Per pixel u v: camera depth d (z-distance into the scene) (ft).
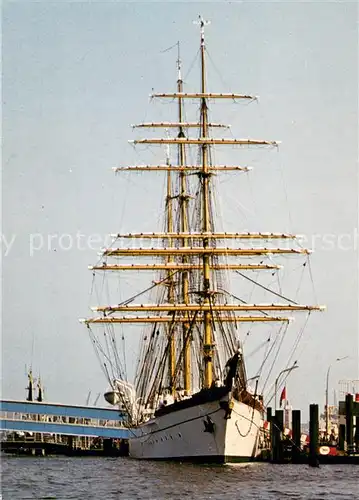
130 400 586.04
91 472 460.14
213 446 446.60
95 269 531.50
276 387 514.68
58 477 433.07
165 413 487.20
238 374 454.81
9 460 609.01
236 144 531.50
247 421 463.83
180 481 394.11
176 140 538.06
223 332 504.43
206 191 526.98
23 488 382.42
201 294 502.79
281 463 514.27
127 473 435.53
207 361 480.64
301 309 511.40
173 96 545.03
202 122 536.42
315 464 495.00
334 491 366.84
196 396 450.30
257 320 509.76
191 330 535.19
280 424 517.14
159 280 578.66
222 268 516.32
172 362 567.59
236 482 390.83
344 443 565.12
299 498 344.90
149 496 346.74
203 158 529.45
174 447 482.28
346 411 549.13
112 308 531.50
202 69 541.75
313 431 500.33
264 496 347.15
